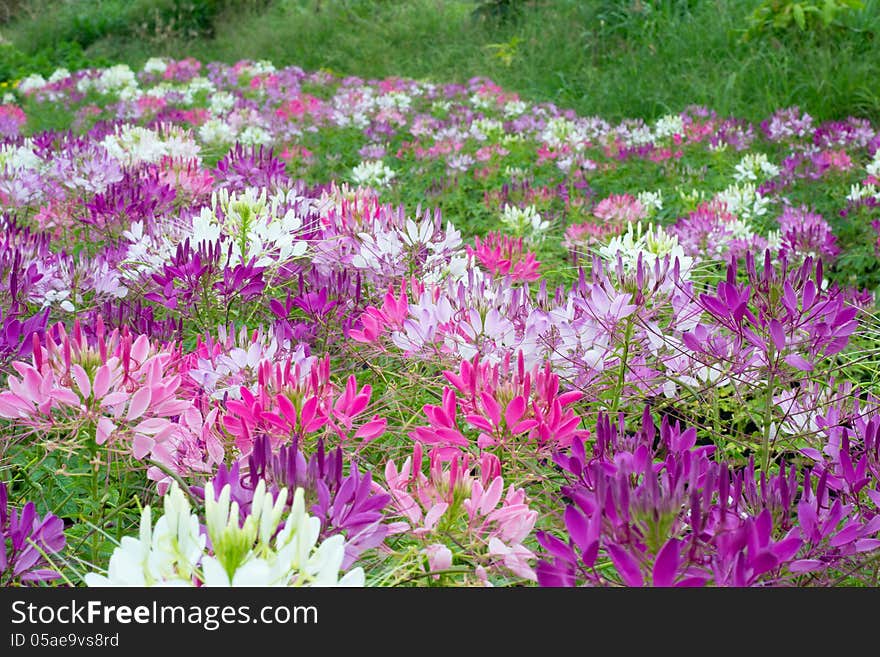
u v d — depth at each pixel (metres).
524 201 5.12
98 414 1.57
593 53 11.30
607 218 4.38
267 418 1.55
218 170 3.77
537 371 1.74
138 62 15.91
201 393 1.84
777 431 1.94
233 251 2.41
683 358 2.06
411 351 2.03
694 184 6.32
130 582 1.01
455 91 10.03
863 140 6.74
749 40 9.79
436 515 1.39
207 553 1.09
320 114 7.92
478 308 2.10
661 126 7.41
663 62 10.23
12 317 2.08
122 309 2.25
